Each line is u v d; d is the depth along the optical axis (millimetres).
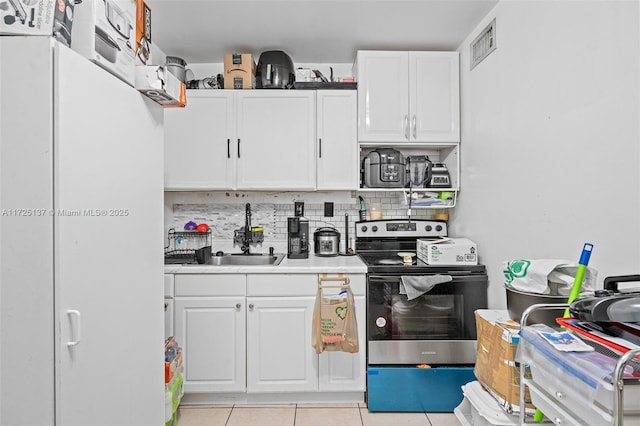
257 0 1980
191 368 2164
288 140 2500
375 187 2566
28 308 866
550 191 1521
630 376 740
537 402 1031
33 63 855
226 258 2693
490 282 2062
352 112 2504
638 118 1099
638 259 1105
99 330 1029
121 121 1156
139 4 1312
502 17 1924
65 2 920
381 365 2109
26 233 865
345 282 2150
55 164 865
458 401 2072
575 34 1366
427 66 2500
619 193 1170
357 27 2273
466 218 2430
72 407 912
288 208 2785
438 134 2506
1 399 871
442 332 2109
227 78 2500
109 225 1086
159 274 1437
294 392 2207
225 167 2488
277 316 2168
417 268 2111
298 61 2793
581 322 950
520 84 1746
